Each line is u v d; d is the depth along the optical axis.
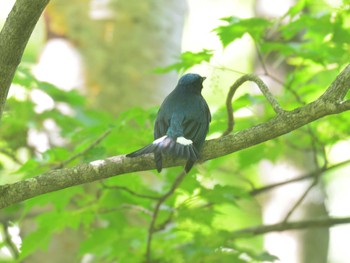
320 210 17.12
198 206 12.01
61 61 16.19
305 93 12.85
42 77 16.11
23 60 19.25
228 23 10.94
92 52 16.19
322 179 17.38
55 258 14.95
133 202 11.78
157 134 9.55
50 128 15.09
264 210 17.47
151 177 14.75
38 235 11.59
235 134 8.48
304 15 11.56
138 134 11.20
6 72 8.13
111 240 11.91
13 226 14.12
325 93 8.08
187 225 12.01
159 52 16.38
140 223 14.34
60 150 10.99
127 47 16.22
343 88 8.01
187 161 8.35
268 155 12.90
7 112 14.23
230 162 19.97
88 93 16.02
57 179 8.23
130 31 16.27
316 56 11.66
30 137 15.11
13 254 14.00
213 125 11.84
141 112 11.12
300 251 17.02
